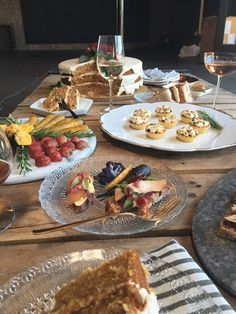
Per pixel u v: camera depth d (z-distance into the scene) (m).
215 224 0.49
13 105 2.52
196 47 4.68
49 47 5.39
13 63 4.52
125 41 5.43
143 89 1.31
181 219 0.53
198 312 0.36
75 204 0.54
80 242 0.48
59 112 0.99
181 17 5.12
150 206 0.53
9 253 0.46
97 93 1.26
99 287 0.34
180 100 1.14
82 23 5.24
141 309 0.31
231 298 0.39
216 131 0.86
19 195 0.59
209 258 0.43
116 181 0.59
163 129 0.83
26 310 0.37
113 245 0.48
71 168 0.66
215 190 0.58
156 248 0.46
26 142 0.67
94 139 0.79
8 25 5.21
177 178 0.62
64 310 0.34
